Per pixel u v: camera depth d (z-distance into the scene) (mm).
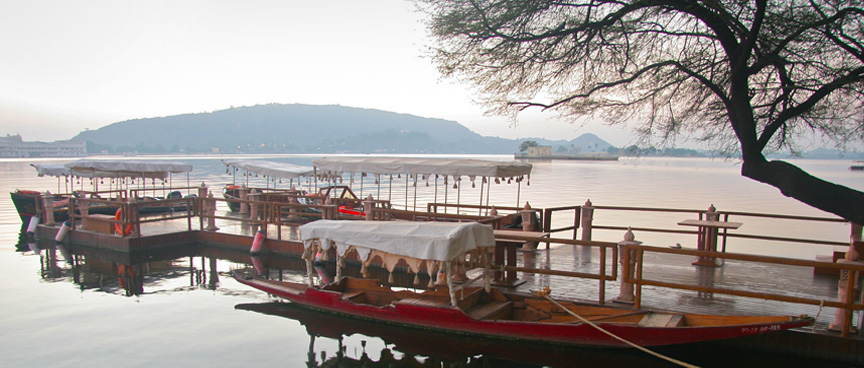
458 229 8523
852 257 9742
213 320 9945
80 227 18375
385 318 9258
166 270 14336
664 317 7918
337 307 9750
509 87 9656
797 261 6984
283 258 15523
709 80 8570
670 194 45719
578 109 9555
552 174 85688
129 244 15969
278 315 10258
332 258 14672
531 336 8172
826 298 8922
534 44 9422
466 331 8594
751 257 7211
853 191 7102
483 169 14484
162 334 9164
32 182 50344
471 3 9320
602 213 33188
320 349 8570
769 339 7684
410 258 8883
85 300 11297
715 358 8000
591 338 7859
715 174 93125
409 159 16891
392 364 8062
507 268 9352
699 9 8047
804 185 7305
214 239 17281
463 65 9555
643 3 8234
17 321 9812
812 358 7391
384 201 16375
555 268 11414
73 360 7961
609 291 9562
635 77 8867
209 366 7832
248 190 23688
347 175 70312
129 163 21531
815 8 8203
